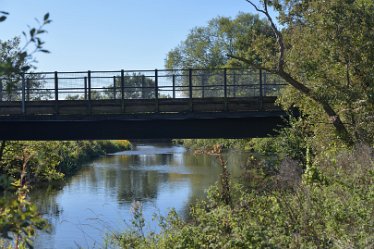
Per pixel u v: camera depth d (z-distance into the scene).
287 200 8.25
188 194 28.25
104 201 26.75
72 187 32.28
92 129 21.58
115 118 20.83
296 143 14.43
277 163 10.70
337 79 15.40
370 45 14.57
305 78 16.41
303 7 15.70
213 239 7.91
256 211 8.38
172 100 21.31
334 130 15.34
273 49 17.55
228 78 22.39
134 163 49.75
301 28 16.33
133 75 21.91
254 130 21.28
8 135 21.62
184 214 21.22
